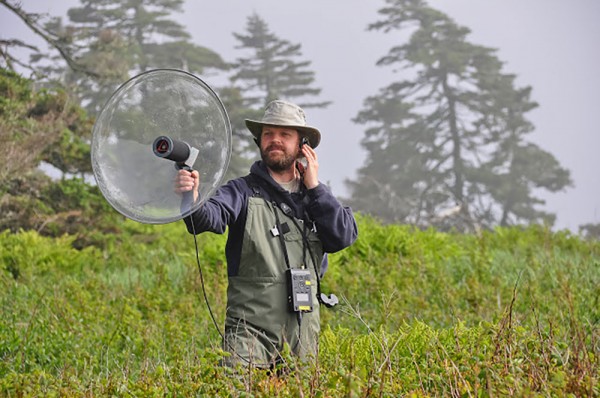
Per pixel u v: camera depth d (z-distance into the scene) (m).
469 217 73.88
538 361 13.27
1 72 58.59
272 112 15.23
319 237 15.19
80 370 18.67
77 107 65.06
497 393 11.75
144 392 13.27
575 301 22.77
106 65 73.12
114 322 23.50
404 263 30.28
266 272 14.77
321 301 15.55
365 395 11.84
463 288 27.80
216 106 14.12
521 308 23.80
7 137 56.06
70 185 59.41
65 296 28.23
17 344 20.50
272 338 14.71
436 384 13.20
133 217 13.87
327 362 13.73
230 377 13.55
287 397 12.49
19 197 58.16
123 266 43.19
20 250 40.91
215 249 34.09
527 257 34.28
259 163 15.23
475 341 15.03
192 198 13.97
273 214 14.93
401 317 22.12
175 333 21.77
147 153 13.93
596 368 13.49
